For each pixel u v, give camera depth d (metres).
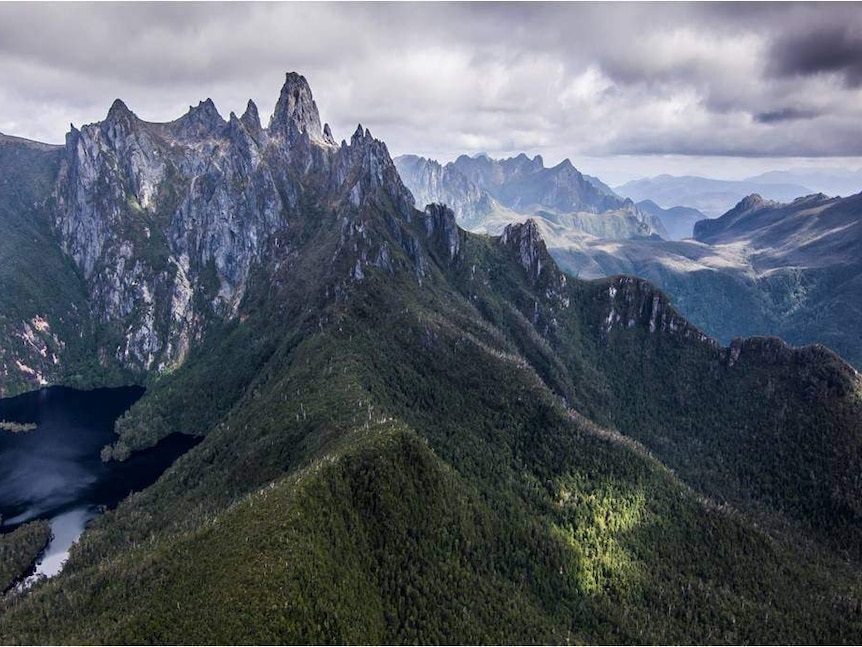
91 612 195.25
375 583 199.38
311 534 190.25
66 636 184.38
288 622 164.62
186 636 164.50
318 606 173.38
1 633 193.38
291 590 170.62
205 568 188.38
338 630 172.88
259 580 172.62
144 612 180.25
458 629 198.62
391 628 191.38
